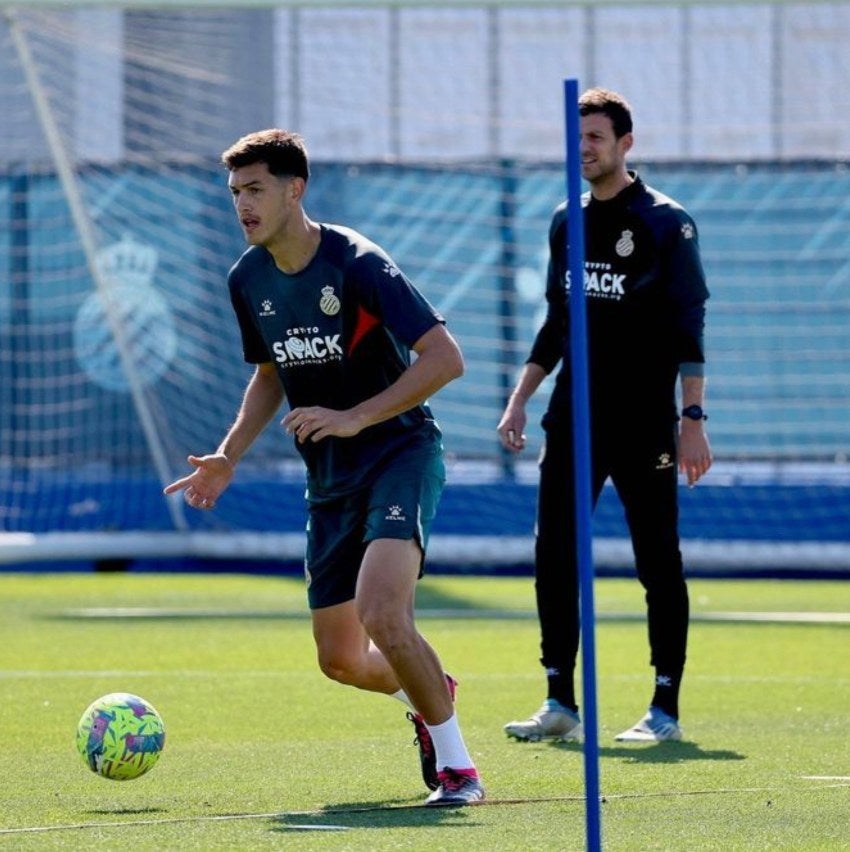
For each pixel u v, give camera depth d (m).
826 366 62.78
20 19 52.66
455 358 18.11
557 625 24.30
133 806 18.09
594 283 24.19
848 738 24.20
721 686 31.34
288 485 62.56
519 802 18.22
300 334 18.98
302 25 67.25
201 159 63.34
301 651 37.19
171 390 63.75
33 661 35.00
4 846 15.50
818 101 69.50
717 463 63.31
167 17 57.66
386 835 16.02
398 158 68.56
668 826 16.62
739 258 62.91
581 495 14.23
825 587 57.34
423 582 58.31
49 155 64.19
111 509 62.38
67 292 63.72
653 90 71.19
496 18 71.38
